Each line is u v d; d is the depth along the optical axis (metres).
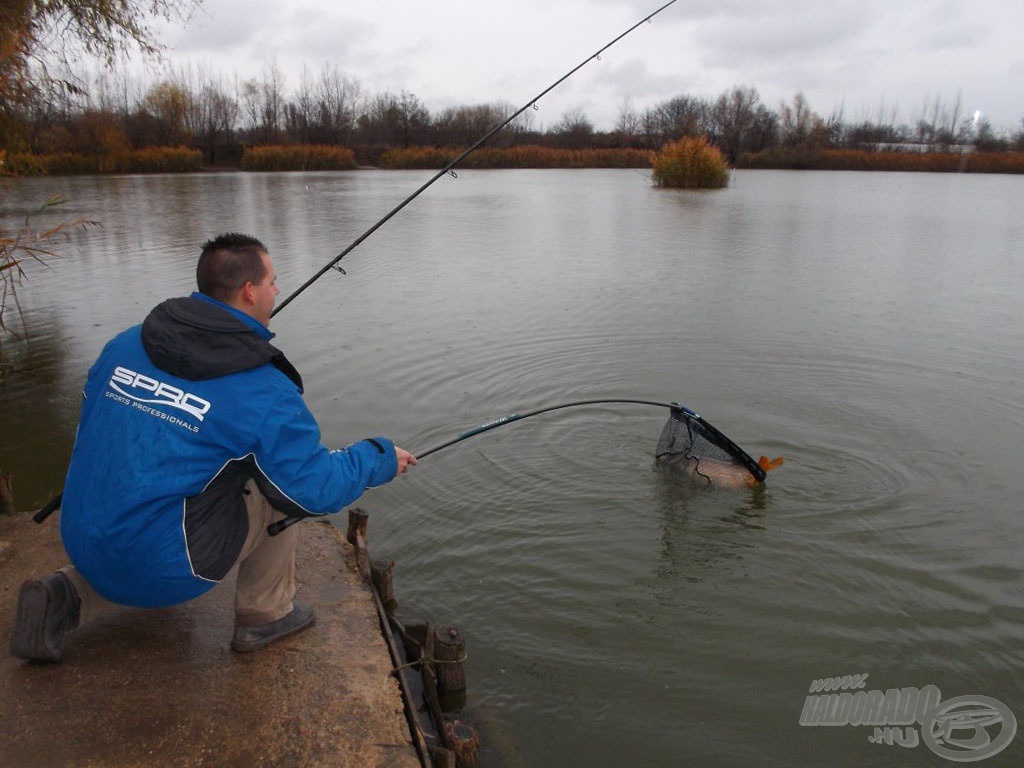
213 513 2.83
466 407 7.58
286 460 2.76
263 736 2.85
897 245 17.22
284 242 17.41
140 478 2.68
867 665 4.14
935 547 5.19
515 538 5.33
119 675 3.13
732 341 9.67
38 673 3.12
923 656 4.20
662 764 3.54
